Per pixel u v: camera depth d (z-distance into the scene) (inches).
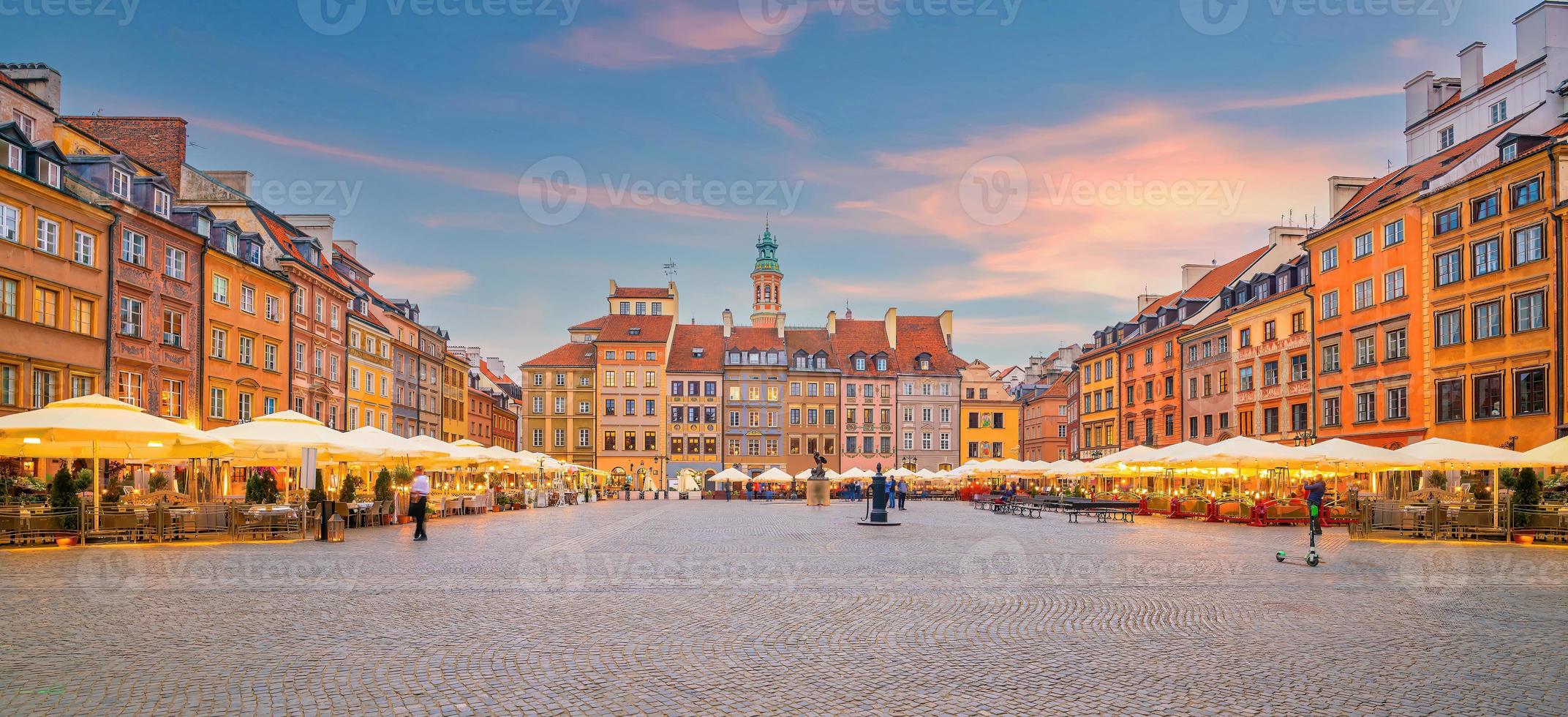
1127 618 518.9
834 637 461.7
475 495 1953.7
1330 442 1357.0
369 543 1018.7
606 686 364.8
